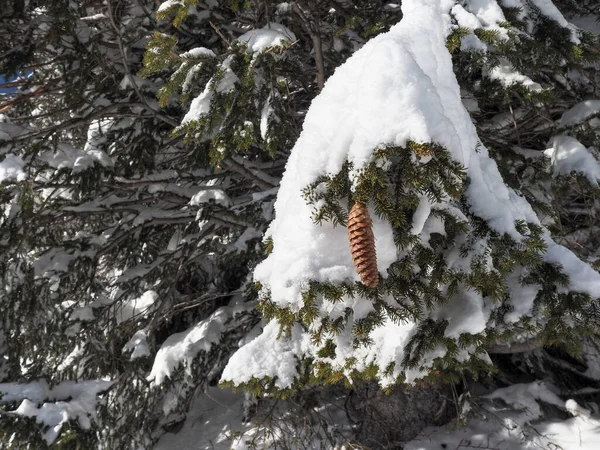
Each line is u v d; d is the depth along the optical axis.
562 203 4.73
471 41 3.11
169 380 5.01
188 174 5.67
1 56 4.41
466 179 1.91
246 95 3.28
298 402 5.04
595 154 3.97
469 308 1.98
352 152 1.58
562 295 1.99
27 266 4.61
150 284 5.67
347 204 1.68
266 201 4.91
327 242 1.69
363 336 1.99
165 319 5.72
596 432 4.61
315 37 4.30
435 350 2.13
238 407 6.20
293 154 1.88
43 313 4.81
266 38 3.29
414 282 1.81
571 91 4.23
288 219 1.74
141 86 4.80
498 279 1.82
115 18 4.87
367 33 4.05
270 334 3.55
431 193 1.62
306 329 3.54
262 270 1.82
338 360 2.26
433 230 1.79
